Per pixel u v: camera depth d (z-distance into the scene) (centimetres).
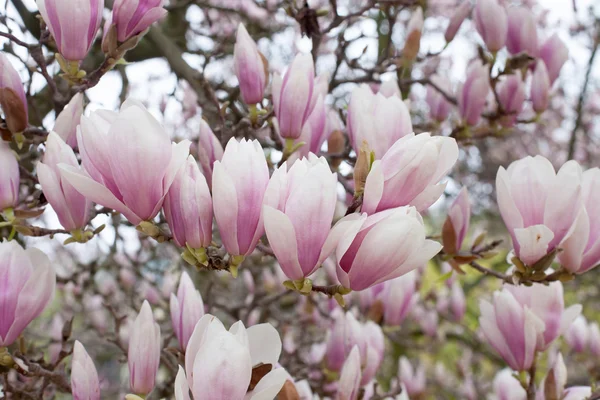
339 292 56
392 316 114
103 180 56
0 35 74
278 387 54
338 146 93
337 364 99
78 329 188
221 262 58
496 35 103
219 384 50
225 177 55
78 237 67
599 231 67
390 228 53
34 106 96
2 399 82
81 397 68
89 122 55
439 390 252
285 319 164
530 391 79
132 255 182
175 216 58
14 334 64
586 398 78
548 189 67
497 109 108
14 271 63
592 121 306
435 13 243
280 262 55
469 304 266
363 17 104
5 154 69
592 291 276
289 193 55
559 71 110
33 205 76
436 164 55
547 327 79
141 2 69
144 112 54
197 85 120
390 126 67
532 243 66
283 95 77
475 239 92
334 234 54
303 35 96
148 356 67
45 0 68
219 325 52
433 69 141
